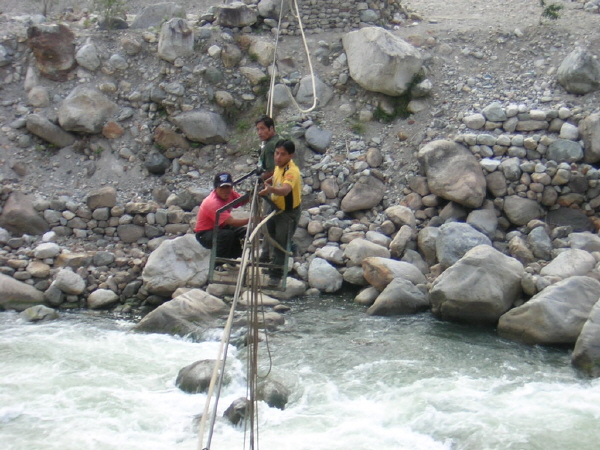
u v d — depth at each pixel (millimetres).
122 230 12258
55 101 13891
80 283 11172
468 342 9508
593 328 8703
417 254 11766
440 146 12477
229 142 13758
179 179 13359
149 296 11242
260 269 6504
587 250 11258
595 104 13016
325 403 7910
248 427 7355
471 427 7215
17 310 10797
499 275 10031
